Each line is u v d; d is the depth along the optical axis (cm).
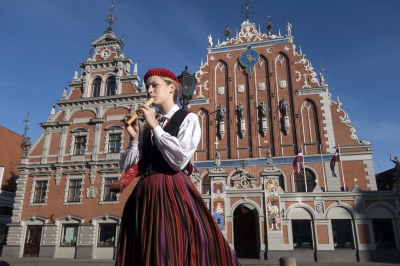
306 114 3262
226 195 2531
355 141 3072
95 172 2789
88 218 2661
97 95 3136
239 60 3644
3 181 3572
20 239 2719
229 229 2447
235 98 3503
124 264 210
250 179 2547
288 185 3020
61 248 2619
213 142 3366
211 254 209
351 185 2916
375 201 2373
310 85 3347
